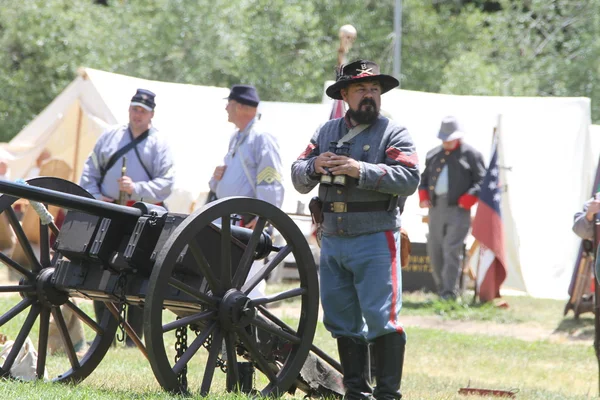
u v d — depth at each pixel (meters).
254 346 15.51
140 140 25.14
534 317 37.03
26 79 81.38
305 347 16.06
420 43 87.75
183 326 14.73
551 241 44.66
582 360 28.73
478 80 83.25
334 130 16.23
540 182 44.97
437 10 99.00
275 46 83.31
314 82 82.88
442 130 37.72
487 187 39.16
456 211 37.72
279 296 15.67
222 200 14.73
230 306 15.01
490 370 26.31
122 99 45.16
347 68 15.87
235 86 24.05
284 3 84.62
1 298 31.86
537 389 22.48
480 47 89.75
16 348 16.61
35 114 82.69
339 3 86.31
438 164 37.91
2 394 14.00
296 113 46.72
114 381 18.06
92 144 45.06
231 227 15.89
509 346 30.44
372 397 16.06
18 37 82.06
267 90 82.19
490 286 38.75
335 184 15.45
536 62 88.62
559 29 90.25
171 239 14.20
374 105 15.77
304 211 39.91
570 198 44.88
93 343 17.45
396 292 15.56
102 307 23.28
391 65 85.75
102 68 81.19
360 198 15.56
